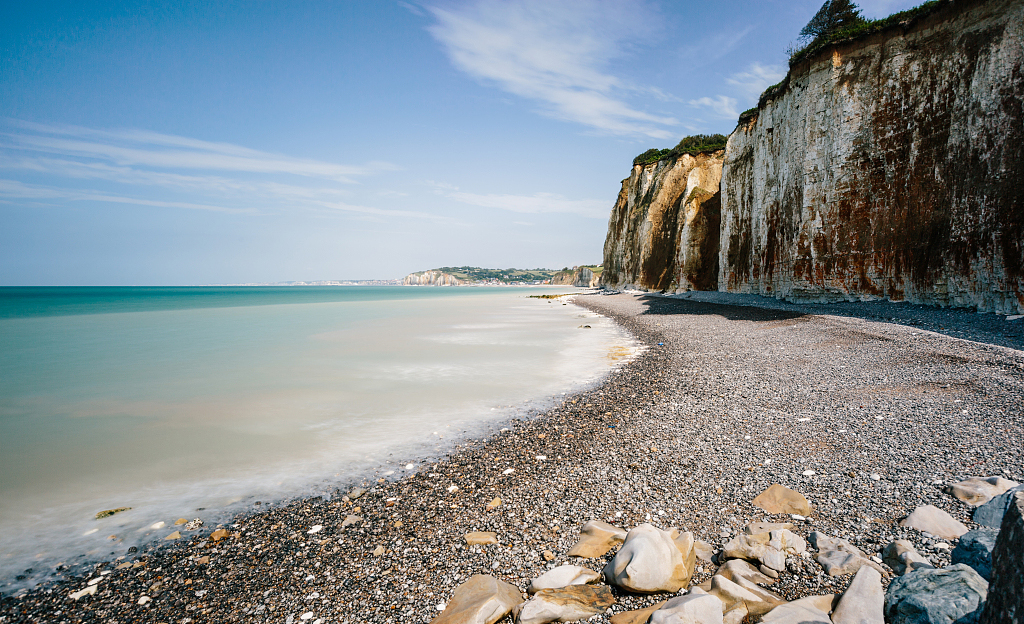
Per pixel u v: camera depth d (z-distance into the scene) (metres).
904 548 4.44
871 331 15.66
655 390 12.07
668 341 19.78
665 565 4.45
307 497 7.07
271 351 20.03
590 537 5.36
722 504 5.95
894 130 21.58
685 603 3.69
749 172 35.44
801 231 25.27
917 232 20.17
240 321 35.16
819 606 3.79
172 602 4.83
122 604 4.82
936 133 19.84
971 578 3.44
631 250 61.78
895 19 22.36
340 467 8.12
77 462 8.48
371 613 4.45
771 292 29.31
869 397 9.62
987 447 6.74
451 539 5.67
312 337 24.86
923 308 18.92
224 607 4.70
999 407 8.17
